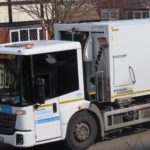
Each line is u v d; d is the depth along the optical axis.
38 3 21.94
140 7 29.64
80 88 11.88
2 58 11.45
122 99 12.61
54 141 11.86
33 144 11.17
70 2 20.67
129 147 12.16
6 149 12.52
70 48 11.68
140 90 12.95
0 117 11.49
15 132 11.16
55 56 11.47
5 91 11.41
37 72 11.20
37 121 11.21
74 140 11.88
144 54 12.91
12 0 23.17
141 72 12.91
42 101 11.09
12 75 11.25
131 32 12.60
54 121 11.48
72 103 11.77
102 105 12.67
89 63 12.44
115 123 12.70
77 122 11.91
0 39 23.06
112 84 12.37
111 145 12.40
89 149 12.09
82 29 12.73
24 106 11.06
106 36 12.23
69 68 11.69
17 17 23.45
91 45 12.48
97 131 12.42
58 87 11.52
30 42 12.26
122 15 28.53
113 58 12.33
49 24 20.50
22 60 11.08
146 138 12.99
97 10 25.05
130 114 12.97
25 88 11.10
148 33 12.95
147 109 13.32
